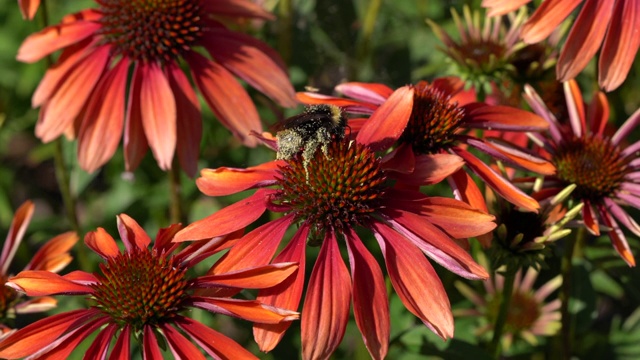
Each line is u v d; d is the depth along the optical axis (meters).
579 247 0.56
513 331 0.57
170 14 0.54
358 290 0.43
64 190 0.59
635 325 0.59
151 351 0.43
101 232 0.46
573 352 0.58
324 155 0.45
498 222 0.47
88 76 0.54
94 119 0.53
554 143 0.50
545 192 0.49
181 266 0.44
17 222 0.52
